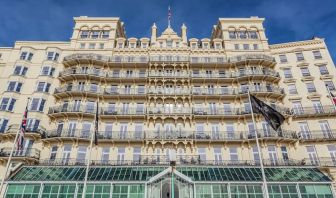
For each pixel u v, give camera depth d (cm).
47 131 3566
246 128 3631
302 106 3831
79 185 2858
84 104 3806
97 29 4688
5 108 3712
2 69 4188
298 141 3478
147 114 3662
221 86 4088
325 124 3631
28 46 4316
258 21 4791
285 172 3023
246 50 4419
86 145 3478
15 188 2831
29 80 4047
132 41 4625
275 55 4384
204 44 4659
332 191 2794
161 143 3447
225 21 4791
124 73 4216
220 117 3688
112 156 3431
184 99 3872
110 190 2819
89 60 4094
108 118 3728
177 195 3092
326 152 3403
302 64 4197
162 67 4188
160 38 4600
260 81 4003
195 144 3484
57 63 4241
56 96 3847
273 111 2381
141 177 2923
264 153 3375
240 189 2812
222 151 3478
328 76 4009
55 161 3303
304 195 2777
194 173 3003
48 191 2816
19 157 3206
